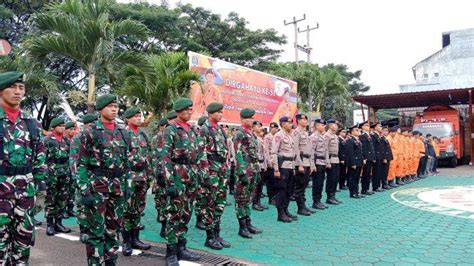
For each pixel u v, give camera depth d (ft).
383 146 35.65
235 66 46.14
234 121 45.60
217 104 17.87
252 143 19.52
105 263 13.17
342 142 31.09
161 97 35.55
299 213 24.50
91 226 12.71
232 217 24.17
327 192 28.66
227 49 79.20
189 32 79.20
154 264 15.12
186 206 15.17
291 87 57.93
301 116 25.17
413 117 81.61
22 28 57.98
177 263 14.61
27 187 11.21
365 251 16.35
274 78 53.88
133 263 15.25
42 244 18.10
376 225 21.30
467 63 107.76
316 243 17.69
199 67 40.04
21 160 11.05
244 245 17.48
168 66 36.63
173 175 14.71
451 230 20.03
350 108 95.55
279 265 14.58
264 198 32.27
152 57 36.47
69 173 20.49
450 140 63.62
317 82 70.03
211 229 17.16
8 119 11.05
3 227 10.55
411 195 32.94
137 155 17.42
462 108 79.92
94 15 30.73
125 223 16.47
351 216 23.86
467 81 95.09
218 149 17.31
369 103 77.92
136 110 19.80
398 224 21.53
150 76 33.17
